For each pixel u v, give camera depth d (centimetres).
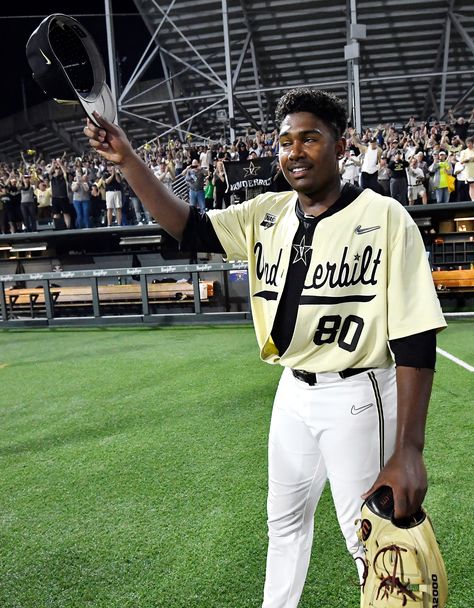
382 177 1028
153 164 1388
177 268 967
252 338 800
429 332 123
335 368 135
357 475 136
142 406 472
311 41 1716
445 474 311
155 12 1609
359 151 1122
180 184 1261
